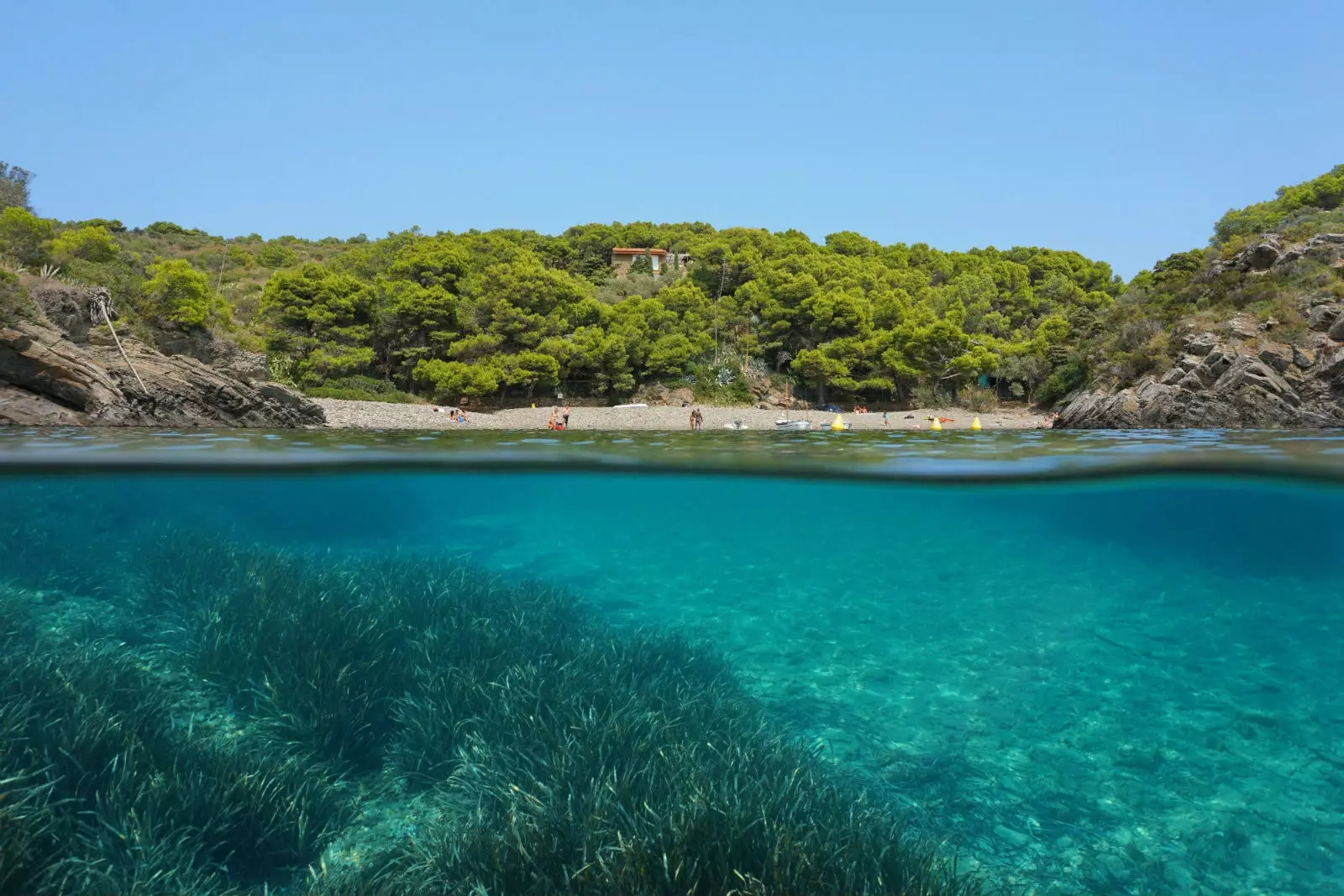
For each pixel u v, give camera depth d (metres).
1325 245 37.66
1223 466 13.70
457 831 4.10
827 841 3.74
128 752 4.29
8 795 3.67
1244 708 7.00
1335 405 30.36
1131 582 15.44
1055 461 14.47
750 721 5.79
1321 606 12.82
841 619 11.11
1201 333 36.50
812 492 17.70
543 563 17.94
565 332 55.28
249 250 89.69
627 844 3.53
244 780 4.14
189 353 31.34
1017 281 80.44
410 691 6.01
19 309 21.20
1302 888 4.10
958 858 4.25
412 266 54.69
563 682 5.88
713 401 57.16
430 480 17.92
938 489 15.83
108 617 8.23
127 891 3.35
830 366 57.34
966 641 9.69
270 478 16.33
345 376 48.62
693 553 20.89
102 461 13.91
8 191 39.31
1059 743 6.10
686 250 92.75
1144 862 4.35
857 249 91.62
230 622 7.26
